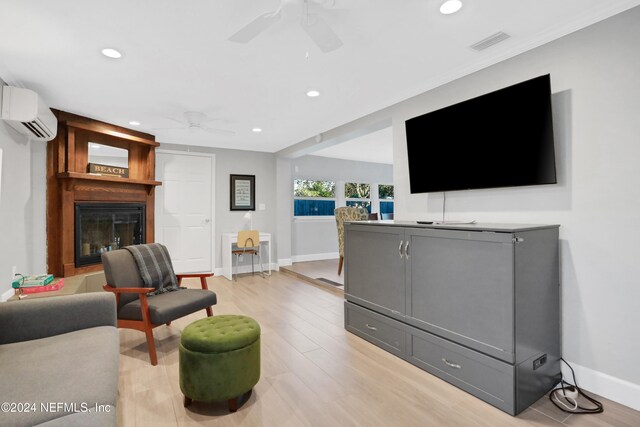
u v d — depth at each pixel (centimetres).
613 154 195
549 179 214
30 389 123
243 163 600
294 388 210
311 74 279
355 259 299
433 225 231
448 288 218
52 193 369
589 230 205
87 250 405
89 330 186
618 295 194
